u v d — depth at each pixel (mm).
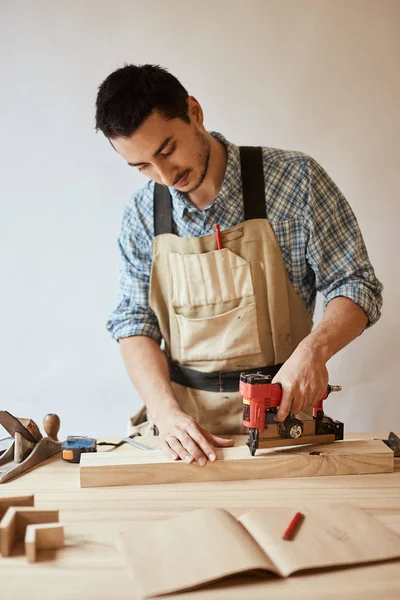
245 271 1822
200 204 1825
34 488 1470
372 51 2486
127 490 1457
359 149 2562
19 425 1613
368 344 2680
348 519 1258
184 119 1545
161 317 1938
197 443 1555
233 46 2496
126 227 1943
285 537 1178
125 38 2502
